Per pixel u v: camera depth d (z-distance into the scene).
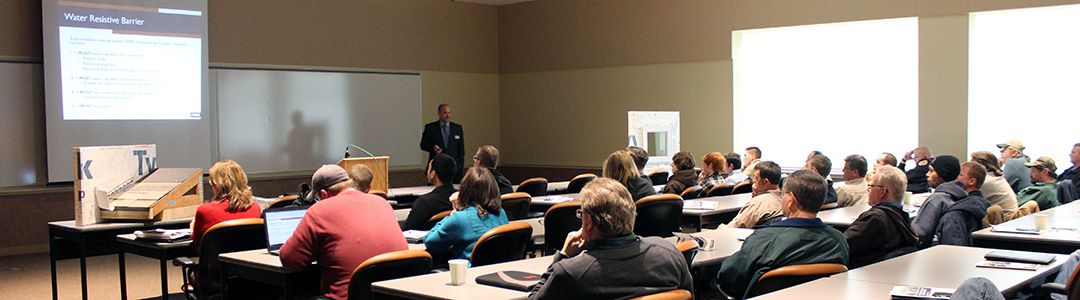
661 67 9.90
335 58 9.72
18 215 7.59
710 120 9.52
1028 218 4.66
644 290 2.29
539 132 11.13
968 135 7.96
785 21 8.93
